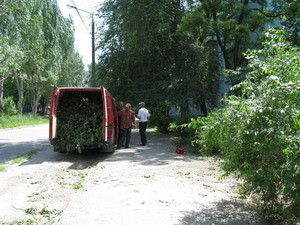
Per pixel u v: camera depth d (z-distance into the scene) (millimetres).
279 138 3684
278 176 3727
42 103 62594
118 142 13273
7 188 6359
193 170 8125
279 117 3836
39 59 35125
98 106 11312
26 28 28641
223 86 18750
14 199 5617
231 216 4633
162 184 6574
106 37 18094
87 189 6195
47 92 47562
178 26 14625
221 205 5168
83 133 10320
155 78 16984
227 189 6277
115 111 12438
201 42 17125
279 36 5035
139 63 17422
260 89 4289
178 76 16203
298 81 3801
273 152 3791
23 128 27156
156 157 10320
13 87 52156
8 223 4414
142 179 7070
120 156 10633
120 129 13188
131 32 15836
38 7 33750
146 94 16516
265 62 4492
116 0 16547
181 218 4539
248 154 4297
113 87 18609
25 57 32344
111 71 18766
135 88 17438
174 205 5141
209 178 7223
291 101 3879
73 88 10734
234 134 4258
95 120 10734
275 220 4363
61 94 11172
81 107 11281
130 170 8148
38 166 8844
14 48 26172
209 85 17250
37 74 38531
